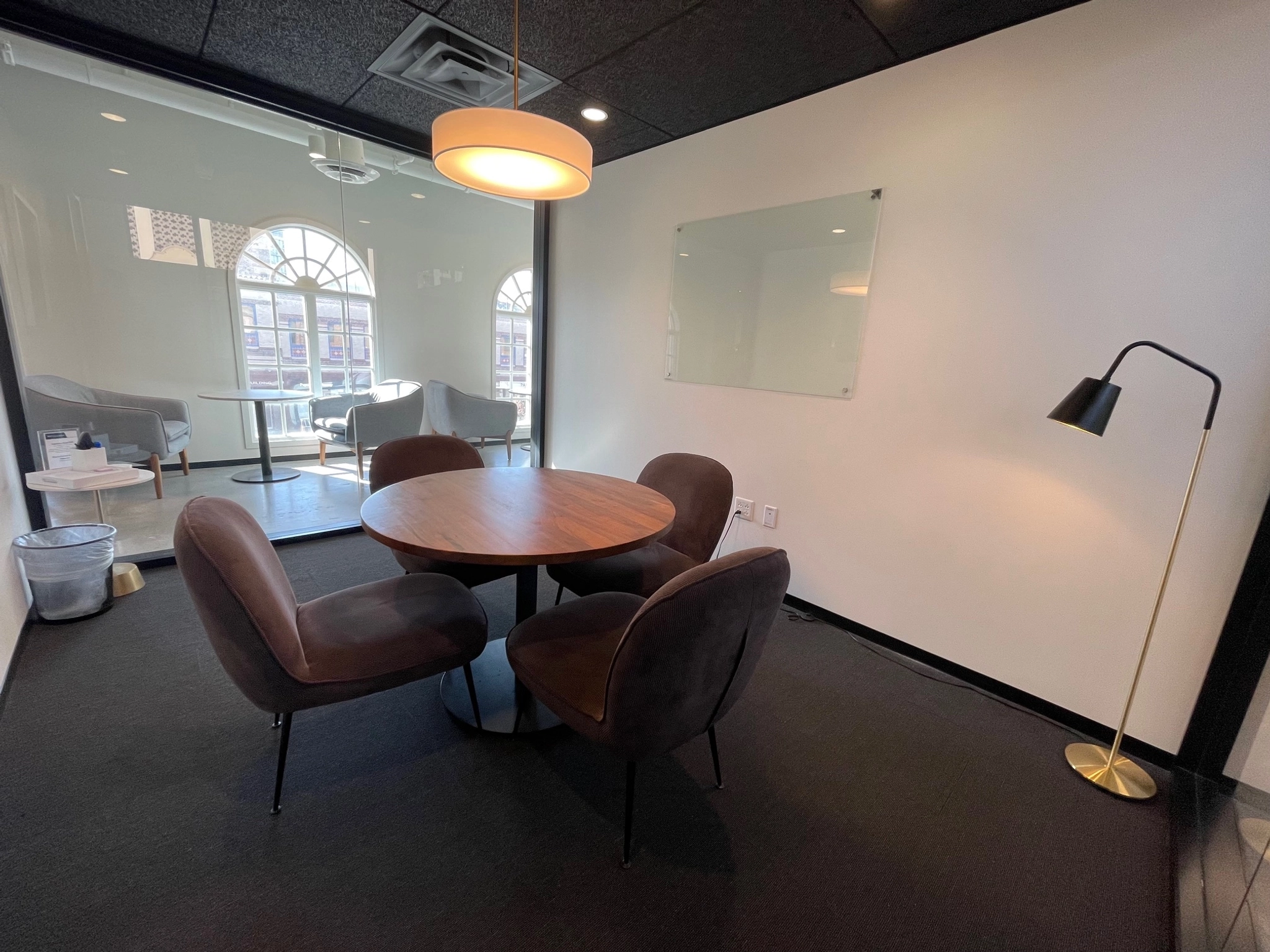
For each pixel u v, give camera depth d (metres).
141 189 3.23
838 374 2.37
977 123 1.89
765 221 2.56
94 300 3.04
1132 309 1.64
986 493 1.99
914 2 1.71
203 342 3.65
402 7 1.87
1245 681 1.49
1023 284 1.84
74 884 1.15
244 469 4.07
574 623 1.49
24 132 2.61
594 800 1.46
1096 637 1.79
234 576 1.10
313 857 1.24
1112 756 1.62
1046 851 1.37
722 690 1.18
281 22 1.98
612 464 3.58
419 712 1.78
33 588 2.18
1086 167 1.69
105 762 1.49
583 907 1.16
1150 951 1.13
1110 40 1.61
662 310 3.13
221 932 1.07
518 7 1.68
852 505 2.39
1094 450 1.75
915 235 2.08
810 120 2.36
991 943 1.13
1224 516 1.54
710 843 1.33
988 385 1.95
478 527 1.48
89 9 1.94
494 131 1.35
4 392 2.21
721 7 1.79
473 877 1.21
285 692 1.21
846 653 2.29
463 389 4.74
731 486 2.11
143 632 2.17
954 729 1.83
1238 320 1.48
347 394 4.37
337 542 3.30
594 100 2.50
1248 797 1.43
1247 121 1.42
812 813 1.45
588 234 3.54
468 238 4.50
